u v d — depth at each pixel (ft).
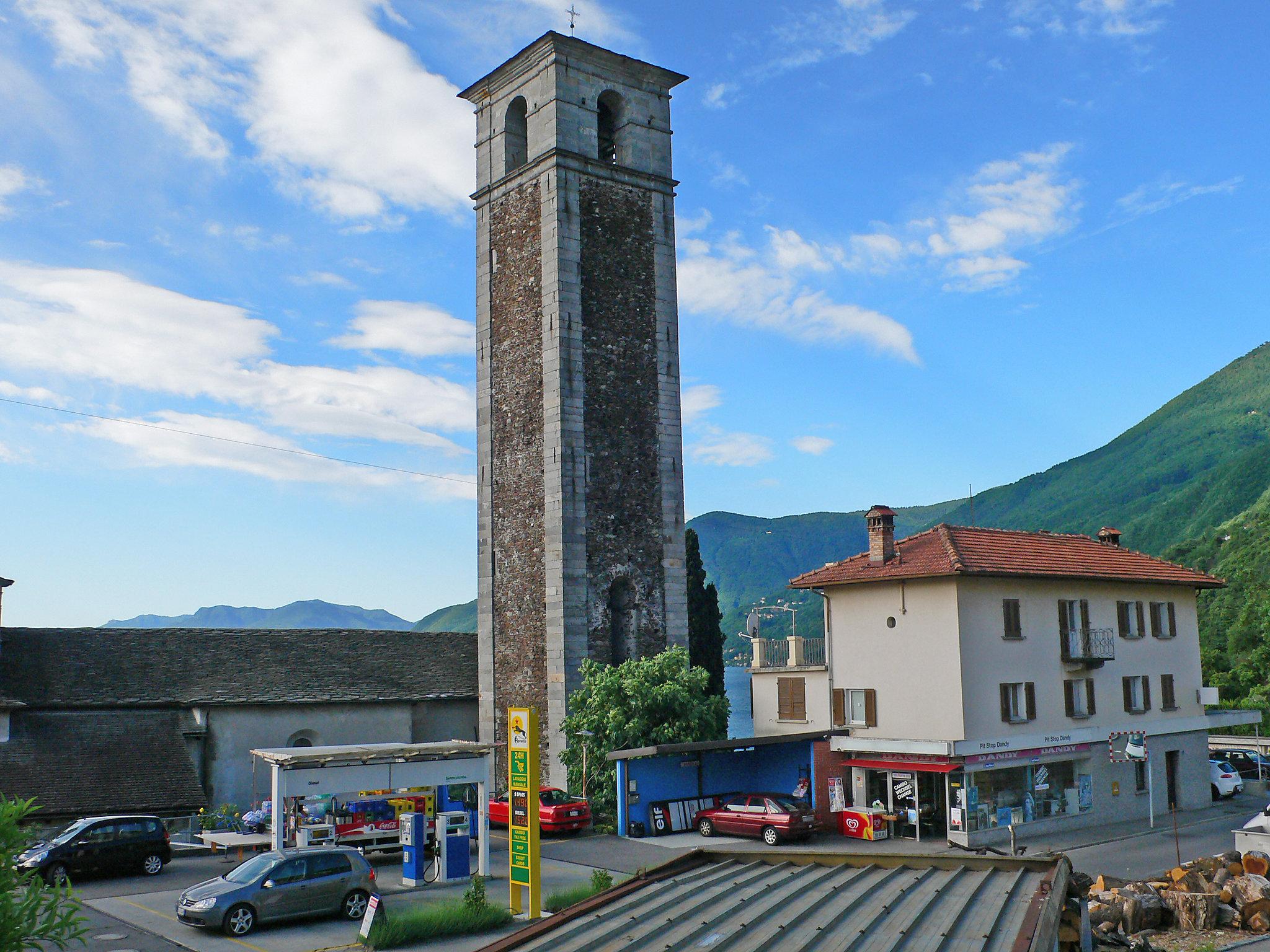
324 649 150.51
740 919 36.63
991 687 117.50
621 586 141.38
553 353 139.23
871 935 34.04
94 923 78.18
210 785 128.57
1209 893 79.05
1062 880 36.83
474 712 150.30
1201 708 144.66
